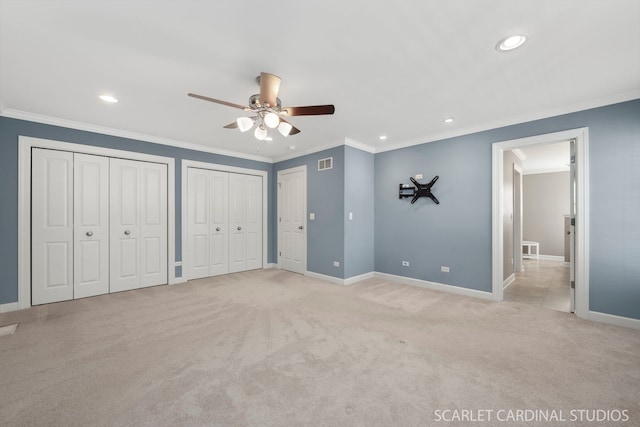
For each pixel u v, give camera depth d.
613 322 2.74
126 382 1.81
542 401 1.63
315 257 4.79
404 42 1.89
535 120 3.19
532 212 7.16
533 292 3.93
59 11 1.57
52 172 3.44
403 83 2.47
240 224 5.28
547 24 1.71
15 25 1.69
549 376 1.88
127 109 3.07
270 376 1.88
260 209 5.57
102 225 3.79
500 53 2.03
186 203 4.56
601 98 2.78
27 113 3.19
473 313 3.06
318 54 2.03
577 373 1.91
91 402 1.62
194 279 4.65
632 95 2.63
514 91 2.64
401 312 3.09
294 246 5.25
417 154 4.25
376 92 2.65
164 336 2.49
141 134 4.04
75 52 1.99
